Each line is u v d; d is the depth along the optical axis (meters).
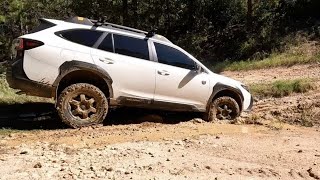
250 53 24.14
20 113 9.04
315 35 22.95
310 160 5.86
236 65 21.41
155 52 8.21
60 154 5.75
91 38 7.75
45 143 6.34
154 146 6.25
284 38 23.55
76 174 4.92
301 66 18.92
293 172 5.32
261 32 24.84
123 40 7.99
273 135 7.34
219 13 29.64
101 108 7.55
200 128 7.58
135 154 5.78
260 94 12.74
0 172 4.95
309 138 7.24
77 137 6.75
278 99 11.80
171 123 8.83
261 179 5.06
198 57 27.00
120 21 30.08
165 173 5.07
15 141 6.52
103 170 5.09
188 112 8.84
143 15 30.67
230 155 5.96
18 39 7.40
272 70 19.05
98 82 7.82
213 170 5.27
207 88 8.60
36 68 7.27
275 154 6.08
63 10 31.69
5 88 12.69
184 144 6.45
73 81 7.72
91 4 30.06
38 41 7.32
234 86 8.91
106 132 7.11
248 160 5.78
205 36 28.41
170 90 8.23
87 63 7.52
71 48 7.51
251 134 7.30
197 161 5.59
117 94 7.83
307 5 25.30
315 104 9.96
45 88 7.34
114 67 7.75
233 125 8.02
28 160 5.43
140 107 8.10
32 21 30.50
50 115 8.91
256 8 27.84
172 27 30.64
